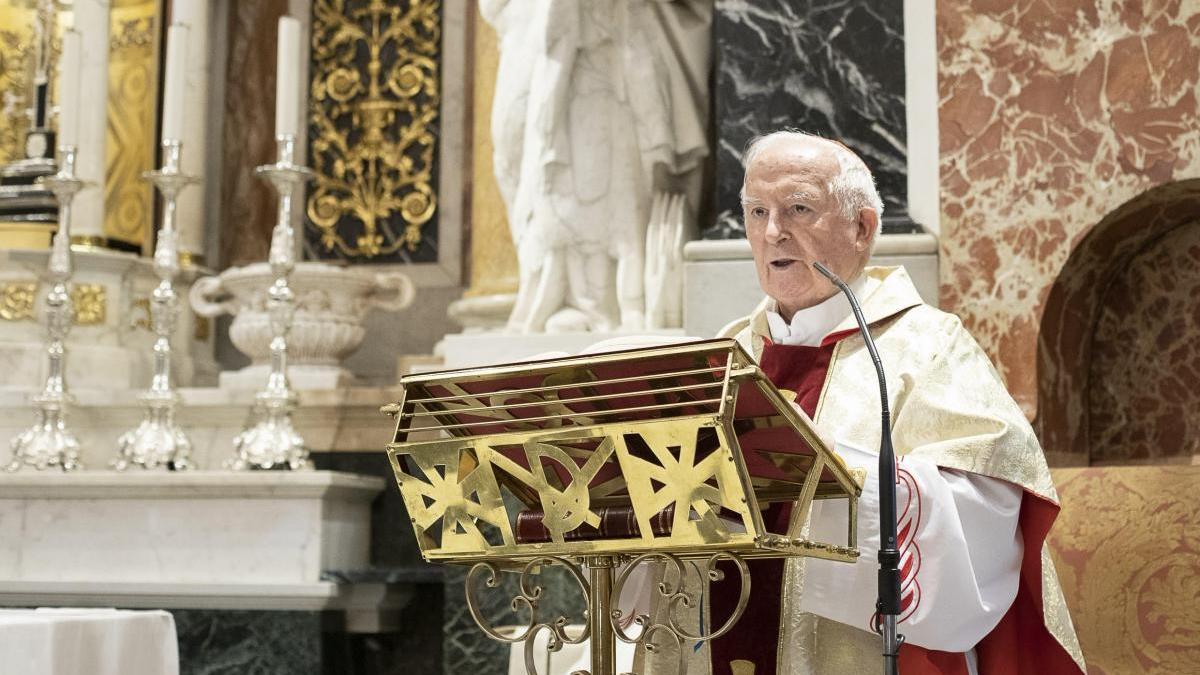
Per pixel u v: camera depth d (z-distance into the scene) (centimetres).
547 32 725
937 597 338
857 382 389
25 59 972
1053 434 632
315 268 849
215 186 1038
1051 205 627
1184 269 647
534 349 703
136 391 827
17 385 873
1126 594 524
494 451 282
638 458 267
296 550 708
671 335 680
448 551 289
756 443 287
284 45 764
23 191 917
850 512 304
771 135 404
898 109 670
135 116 966
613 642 289
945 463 356
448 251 1007
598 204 722
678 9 738
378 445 795
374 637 806
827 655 357
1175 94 611
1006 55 643
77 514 729
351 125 1037
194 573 713
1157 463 648
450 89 1026
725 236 676
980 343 631
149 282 942
